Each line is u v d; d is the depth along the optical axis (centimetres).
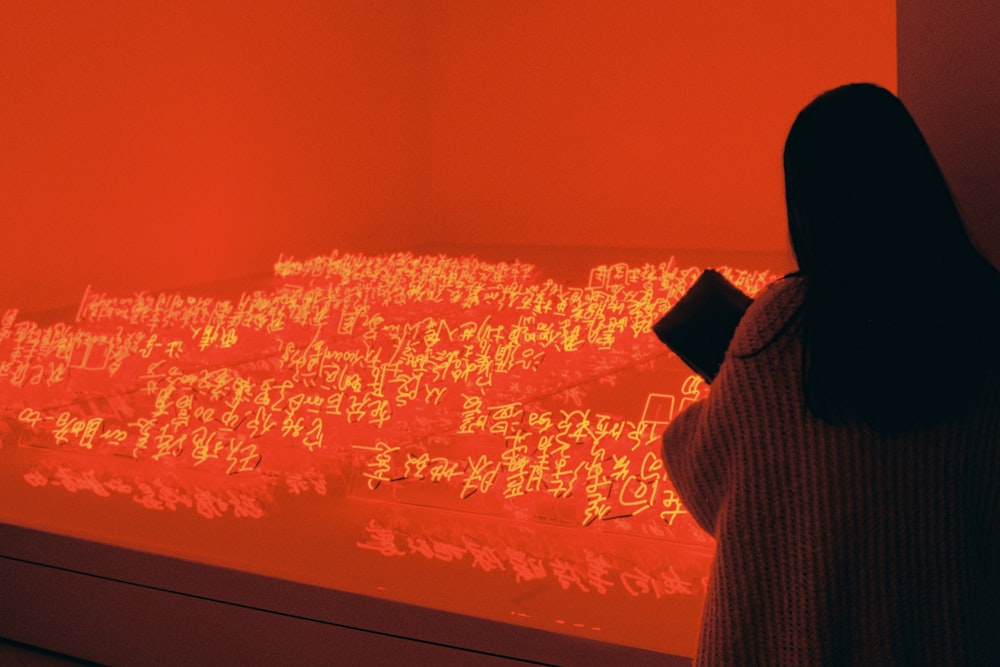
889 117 114
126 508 297
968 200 174
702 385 420
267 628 235
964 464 114
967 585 113
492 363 483
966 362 112
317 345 546
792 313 117
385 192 1017
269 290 765
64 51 695
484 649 211
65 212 703
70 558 261
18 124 667
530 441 353
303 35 905
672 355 484
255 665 238
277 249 891
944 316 111
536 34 987
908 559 112
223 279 837
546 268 830
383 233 1018
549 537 265
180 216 795
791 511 114
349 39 958
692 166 938
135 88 751
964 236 117
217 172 827
